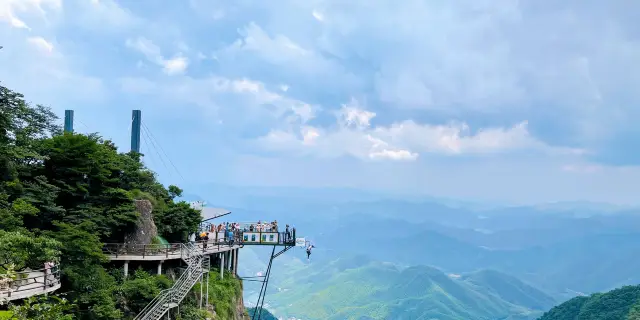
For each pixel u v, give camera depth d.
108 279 58.38
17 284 42.31
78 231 54.81
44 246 46.22
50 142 63.41
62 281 53.12
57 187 60.25
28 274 45.88
